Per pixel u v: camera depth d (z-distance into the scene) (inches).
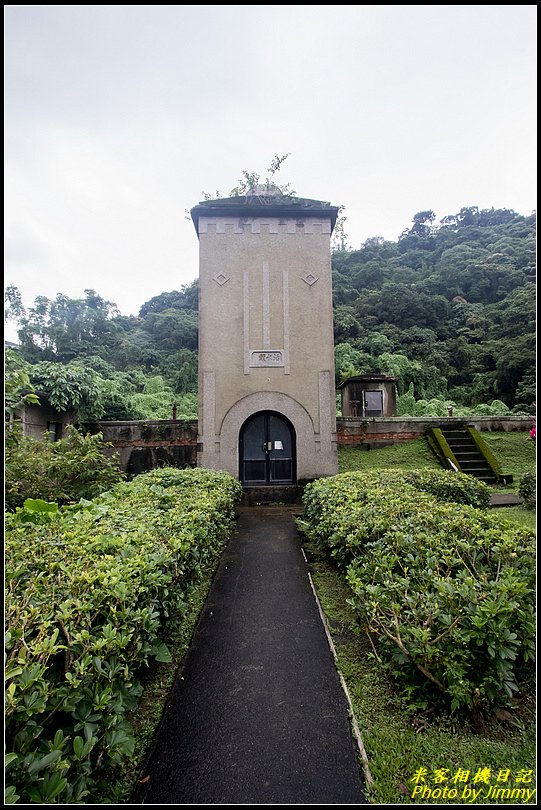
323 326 334.6
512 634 76.9
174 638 116.7
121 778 69.2
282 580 161.5
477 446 379.6
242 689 94.0
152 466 353.7
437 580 87.3
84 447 237.5
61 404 332.2
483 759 70.7
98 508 140.5
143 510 139.9
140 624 78.3
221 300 331.9
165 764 72.6
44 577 79.2
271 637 117.9
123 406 422.3
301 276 336.8
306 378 329.7
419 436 405.4
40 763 47.8
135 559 88.7
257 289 334.0
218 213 335.6
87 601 70.4
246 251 336.2
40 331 768.9
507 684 77.0
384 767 70.1
